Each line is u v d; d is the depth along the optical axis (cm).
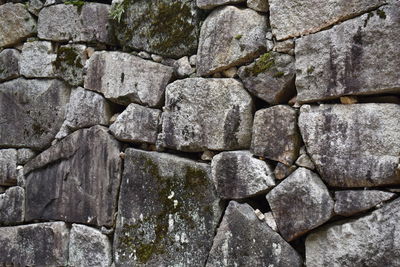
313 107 266
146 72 330
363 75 247
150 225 318
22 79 392
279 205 271
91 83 355
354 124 250
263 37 285
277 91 278
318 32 262
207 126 299
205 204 297
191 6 312
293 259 267
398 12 238
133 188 328
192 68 312
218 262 289
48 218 370
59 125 372
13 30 397
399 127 240
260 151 279
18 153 393
